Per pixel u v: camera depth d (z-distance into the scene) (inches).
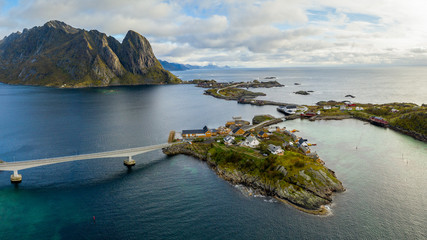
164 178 3639.3
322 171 3388.3
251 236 2428.6
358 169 3821.4
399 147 4805.6
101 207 2906.0
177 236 2426.2
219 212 2807.6
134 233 2471.7
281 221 2650.1
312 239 2388.0
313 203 2945.4
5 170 3695.9
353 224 2591.0
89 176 3688.5
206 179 3617.1
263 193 3223.4
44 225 2598.4
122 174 3764.8
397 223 2596.0
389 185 3344.0
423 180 3467.0
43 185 3417.8
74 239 2395.4
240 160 3941.9
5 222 2645.2
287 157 3767.2
